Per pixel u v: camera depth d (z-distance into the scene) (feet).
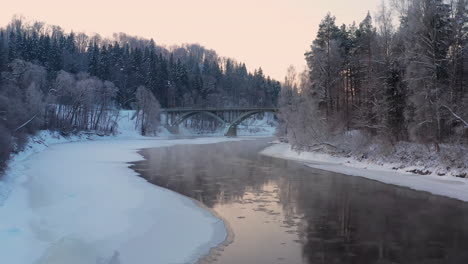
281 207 69.26
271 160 151.74
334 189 87.04
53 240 47.21
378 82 130.72
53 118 260.01
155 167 127.13
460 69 112.78
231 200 75.10
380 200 75.25
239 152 192.75
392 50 135.64
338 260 43.29
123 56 509.76
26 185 85.81
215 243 48.83
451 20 110.42
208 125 488.44
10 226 51.52
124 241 48.42
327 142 152.25
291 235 52.49
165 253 44.86
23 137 157.99
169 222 58.03
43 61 419.74
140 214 62.18
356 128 157.79
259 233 53.26
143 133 367.04
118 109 410.31
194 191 84.33
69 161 141.79
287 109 247.70
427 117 106.73
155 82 473.67
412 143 119.65
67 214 60.34
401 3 136.26
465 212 65.51
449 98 105.09
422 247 47.67
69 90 280.51
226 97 591.78
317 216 62.85
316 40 177.47
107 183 91.66
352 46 183.62
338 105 172.45
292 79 266.98
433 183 91.66
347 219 60.85
